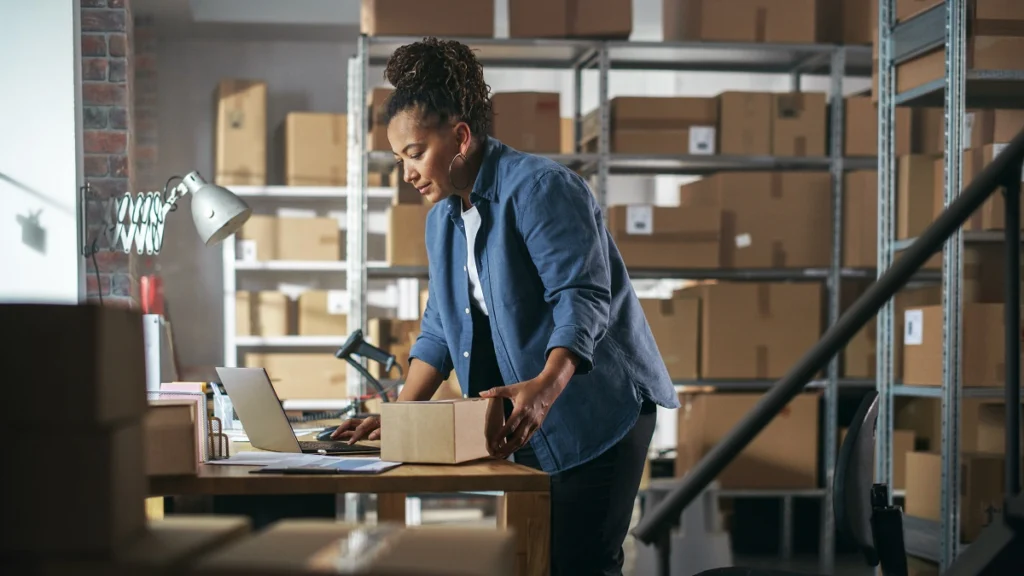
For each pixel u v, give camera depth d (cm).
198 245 632
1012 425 155
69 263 389
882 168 340
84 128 437
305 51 650
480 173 185
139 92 621
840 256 461
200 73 638
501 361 190
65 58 390
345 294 586
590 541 184
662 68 495
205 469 159
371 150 450
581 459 182
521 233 183
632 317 194
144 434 92
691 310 452
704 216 452
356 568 75
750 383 452
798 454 445
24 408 82
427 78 181
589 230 180
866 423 174
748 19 457
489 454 174
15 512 81
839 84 462
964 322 323
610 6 447
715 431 442
